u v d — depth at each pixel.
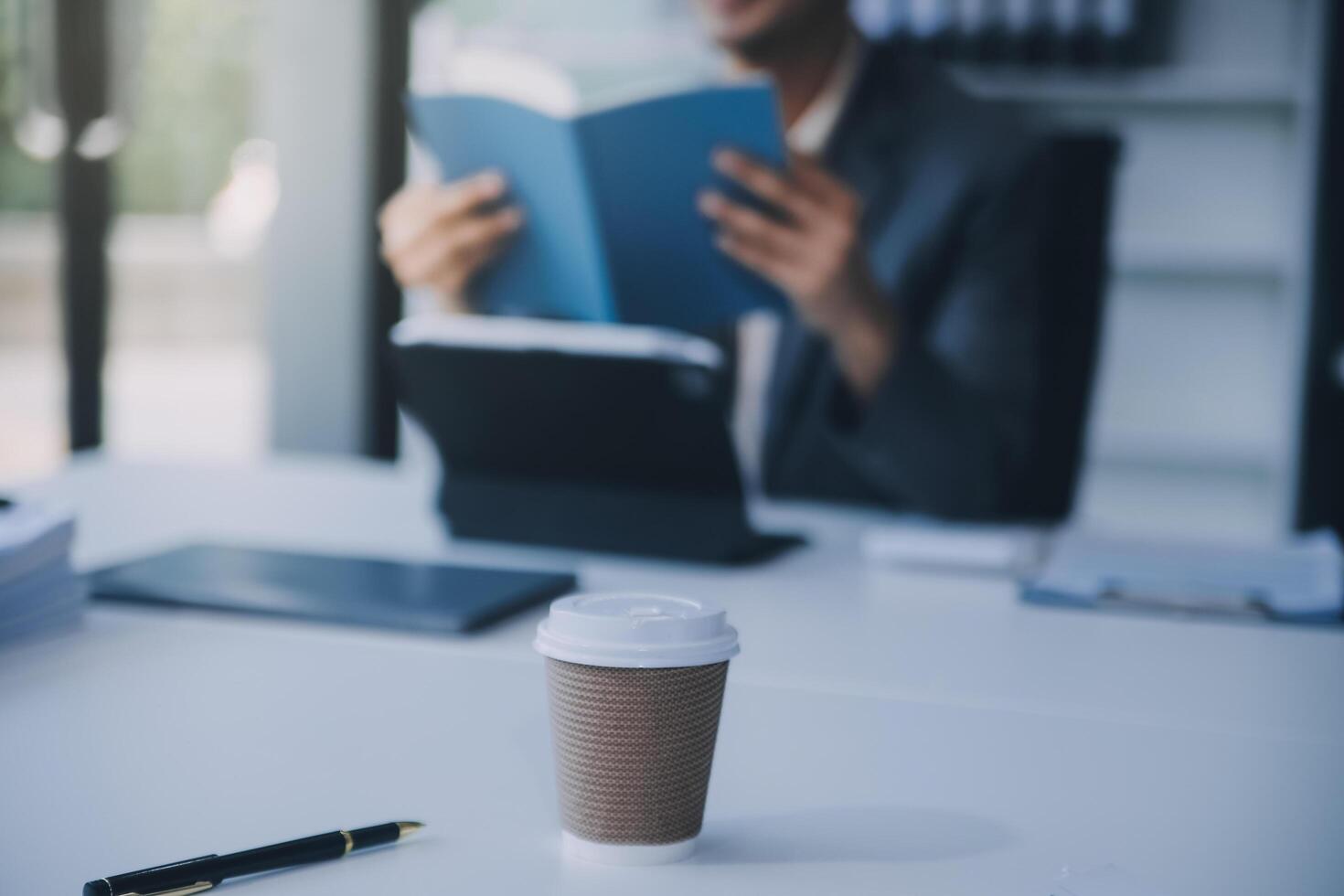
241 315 5.27
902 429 1.48
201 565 1.12
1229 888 0.56
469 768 0.69
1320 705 0.84
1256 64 3.48
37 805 0.63
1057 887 0.55
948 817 0.64
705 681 0.56
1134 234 3.60
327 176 3.45
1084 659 0.94
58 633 0.94
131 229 4.55
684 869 0.57
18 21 2.88
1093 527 1.52
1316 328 3.33
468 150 1.31
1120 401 3.66
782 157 1.28
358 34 3.41
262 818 0.62
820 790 0.67
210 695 0.81
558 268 1.28
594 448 1.23
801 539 1.35
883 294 1.47
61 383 3.04
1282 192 3.52
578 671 0.55
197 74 3.55
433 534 1.37
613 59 3.62
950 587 1.17
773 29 2.16
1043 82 3.35
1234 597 1.10
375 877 0.55
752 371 2.37
